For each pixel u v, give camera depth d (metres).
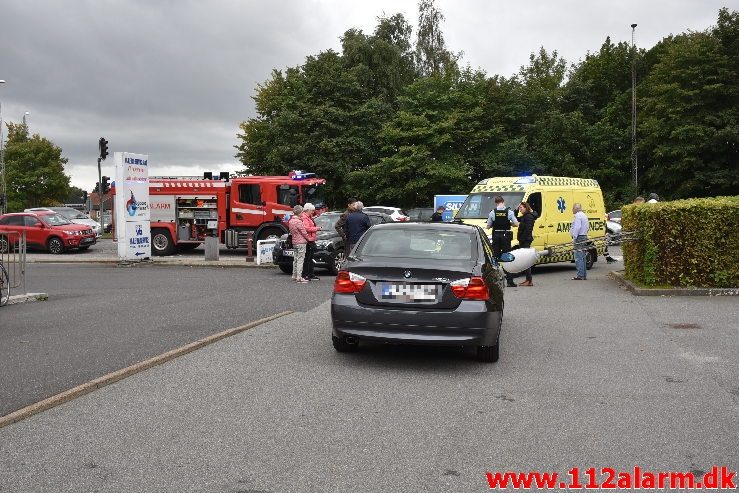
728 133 42.41
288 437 5.04
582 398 6.12
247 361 7.54
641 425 5.35
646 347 8.32
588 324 9.99
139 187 22.42
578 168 49.38
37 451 4.71
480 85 49.53
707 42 44.72
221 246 30.59
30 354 7.79
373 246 7.96
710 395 6.19
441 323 7.02
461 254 7.71
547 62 63.56
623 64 55.50
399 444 4.91
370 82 49.97
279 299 12.98
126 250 21.94
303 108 45.66
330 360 7.64
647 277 13.31
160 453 4.69
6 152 67.50
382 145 46.94
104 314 11.00
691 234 13.01
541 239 17.92
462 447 4.86
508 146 47.59
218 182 25.03
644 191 49.72
